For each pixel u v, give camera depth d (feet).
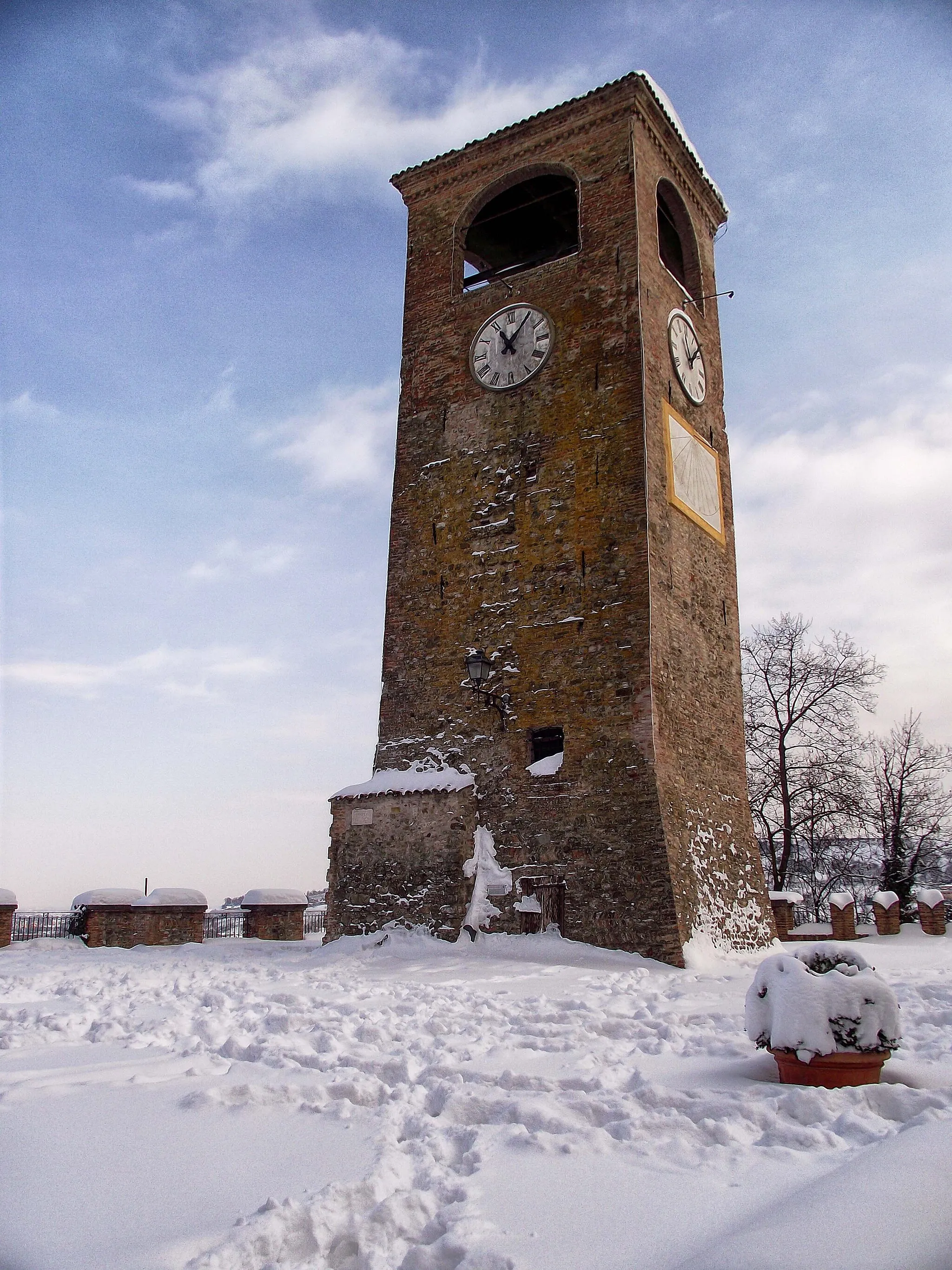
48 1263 13.64
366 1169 17.38
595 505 66.44
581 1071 24.61
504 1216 14.99
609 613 63.67
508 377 73.00
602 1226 14.56
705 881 62.03
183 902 78.48
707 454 76.69
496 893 61.62
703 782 66.23
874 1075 22.41
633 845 58.49
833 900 88.53
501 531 69.77
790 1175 16.58
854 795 121.90
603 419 67.92
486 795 64.59
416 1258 13.65
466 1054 26.89
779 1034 22.88
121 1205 15.81
